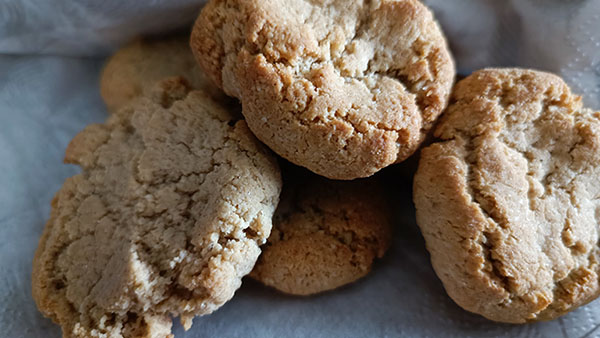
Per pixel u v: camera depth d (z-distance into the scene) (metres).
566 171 0.13
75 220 0.13
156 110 0.14
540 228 0.12
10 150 0.16
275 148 0.12
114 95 0.16
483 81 0.13
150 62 0.16
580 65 0.15
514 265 0.12
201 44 0.12
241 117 0.14
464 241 0.12
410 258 0.15
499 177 0.12
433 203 0.12
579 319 0.14
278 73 0.11
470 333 0.14
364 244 0.14
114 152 0.14
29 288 0.14
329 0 0.12
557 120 0.13
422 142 0.13
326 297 0.15
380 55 0.12
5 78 0.17
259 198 0.12
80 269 0.13
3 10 0.15
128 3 0.15
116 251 0.12
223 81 0.13
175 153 0.13
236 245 0.12
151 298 0.12
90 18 0.16
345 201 0.15
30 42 0.16
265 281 0.14
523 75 0.13
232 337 0.14
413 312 0.14
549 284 0.12
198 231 0.12
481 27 0.15
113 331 0.12
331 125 0.11
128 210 0.13
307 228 0.14
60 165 0.16
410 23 0.12
